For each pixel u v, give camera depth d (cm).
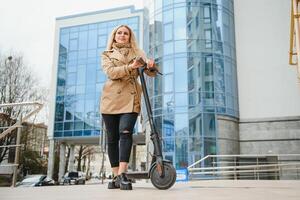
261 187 405
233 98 2067
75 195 240
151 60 330
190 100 1959
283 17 2147
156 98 2044
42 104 542
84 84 3042
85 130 2948
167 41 2080
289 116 2031
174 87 2000
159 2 2166
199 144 1900
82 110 2998
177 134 1934
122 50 347
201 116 1931
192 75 1991
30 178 2344
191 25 2055
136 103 330
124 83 331
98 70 3023
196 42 2028
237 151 2028
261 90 2100
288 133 2009
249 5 2211
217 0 2114
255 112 2084
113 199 201
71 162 3503
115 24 3047
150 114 319
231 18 2184
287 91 2064
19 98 2752
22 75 2800
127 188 306
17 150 508
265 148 2022
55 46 3197
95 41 3086
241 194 249
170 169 305
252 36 2170
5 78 2742
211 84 1981
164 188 305
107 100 332
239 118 2097
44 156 3397
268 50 2133
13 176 500
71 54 3134
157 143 313
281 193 263
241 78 2142
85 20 3150
